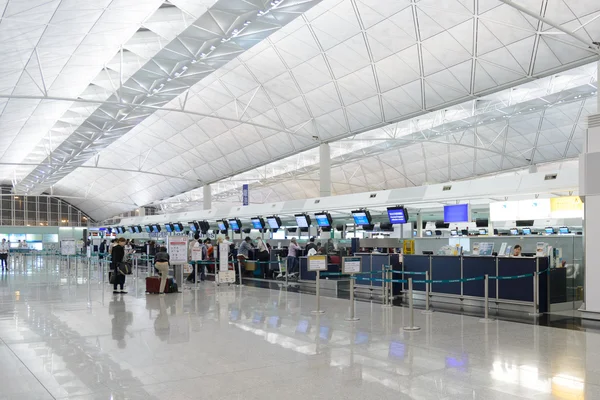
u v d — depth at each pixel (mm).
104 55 23703
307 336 9078
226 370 6766
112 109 28469
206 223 37062
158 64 22156
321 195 32062
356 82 26109
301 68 26891
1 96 21922
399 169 47812
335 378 6367
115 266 16500
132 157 49250
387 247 17609
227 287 18859
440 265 15062
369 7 21219
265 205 31766
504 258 13367
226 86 31406
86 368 6891
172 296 15656
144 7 19047
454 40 21109
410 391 5836
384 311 12430
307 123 31516
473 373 6594
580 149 36625
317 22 23203
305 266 20625
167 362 7199
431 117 34938
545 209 16734
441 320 11023
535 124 36781
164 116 39094
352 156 42562
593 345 8375
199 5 20562
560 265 13625
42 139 40812
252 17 17828
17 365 7055
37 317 11312
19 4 14828
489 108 32219
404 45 22484
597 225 11422
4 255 27250
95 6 17172
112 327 10023
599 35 17828
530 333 9477
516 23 19172
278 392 5820
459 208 19375
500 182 18031
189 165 46656
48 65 22453
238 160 41531
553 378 6359
